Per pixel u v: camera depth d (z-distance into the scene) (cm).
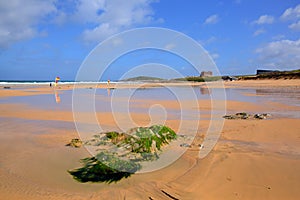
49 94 2455
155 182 459
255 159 552
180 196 405
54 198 409
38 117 1123
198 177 473
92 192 428
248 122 971
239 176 469
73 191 431
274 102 1644
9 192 427
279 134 783
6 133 824
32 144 698
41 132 838
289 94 2241
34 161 567
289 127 871
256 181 447
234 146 659
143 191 427
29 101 1820
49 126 934
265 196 397
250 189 420
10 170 518
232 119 1048
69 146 674
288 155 581
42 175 494
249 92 2520
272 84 3625
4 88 3566
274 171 486
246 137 753
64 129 882
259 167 506
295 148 639
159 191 425
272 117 1077
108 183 460
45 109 1379
